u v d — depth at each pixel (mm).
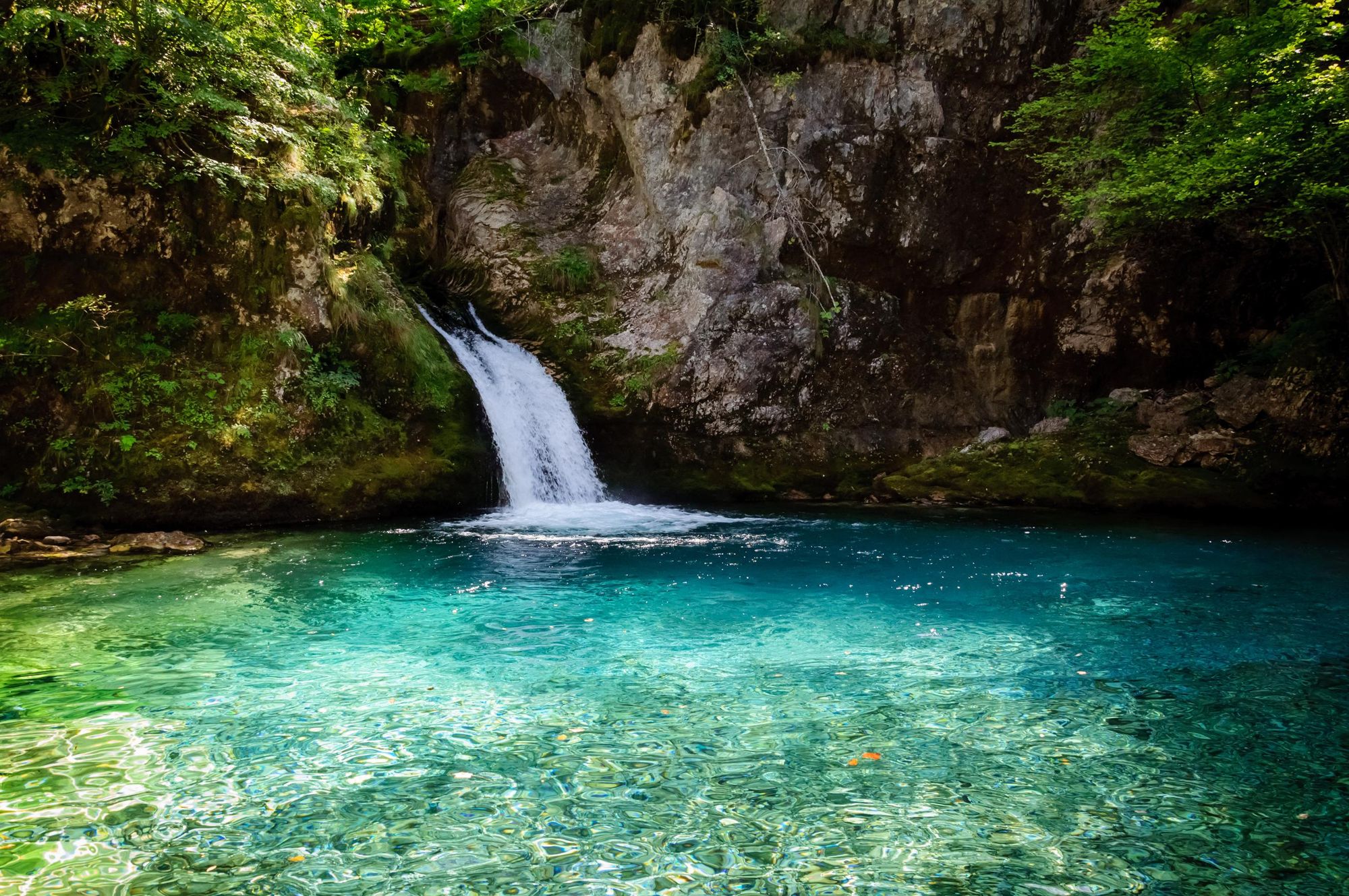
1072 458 15211
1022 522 13078
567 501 15406
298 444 12469
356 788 3967
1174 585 8617
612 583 8617
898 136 16531
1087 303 16984
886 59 16297
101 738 4562
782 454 16594
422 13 19891
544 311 17109
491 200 18031
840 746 4492
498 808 3775
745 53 16359
